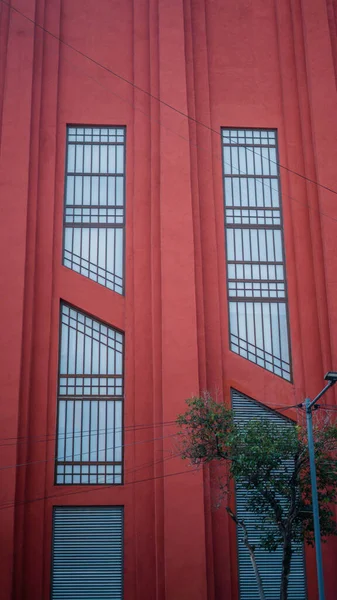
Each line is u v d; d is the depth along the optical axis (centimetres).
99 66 2436
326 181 2317
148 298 2202
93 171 2358
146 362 2144
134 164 2339
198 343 2139
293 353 2212
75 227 2295
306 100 2430
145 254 2244
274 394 2166
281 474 1702
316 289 2244
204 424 1722
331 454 1927
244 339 2228
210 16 2528
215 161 2378
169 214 2234
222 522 2025
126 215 2302
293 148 2402
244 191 2373
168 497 1981
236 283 2280
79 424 2114
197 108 2412
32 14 2411
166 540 1947
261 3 2536
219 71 2467
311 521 1711
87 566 1995
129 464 2069
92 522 2030
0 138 2280
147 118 2384
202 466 1975
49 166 2303
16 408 2025
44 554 1984
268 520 1781
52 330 2167
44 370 2117
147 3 2503
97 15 2486
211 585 1939
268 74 2478
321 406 2133
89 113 2392
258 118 2431
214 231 2289
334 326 2178
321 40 2458
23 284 2133
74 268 2250
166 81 2380
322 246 2277
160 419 2067
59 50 2434
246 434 1697
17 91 2317
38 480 2028
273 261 2311
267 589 2011
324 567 2017
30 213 2227
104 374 2164
